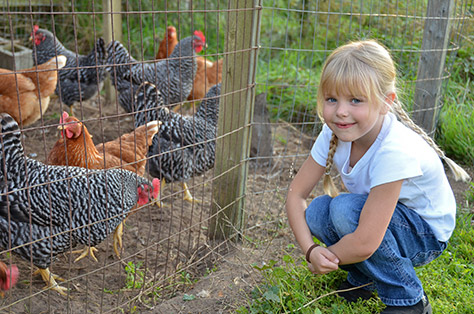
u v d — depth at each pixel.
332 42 7.00
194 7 7.66
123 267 3.00
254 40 2.80
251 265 2.68
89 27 7.13
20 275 2.84
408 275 2.19
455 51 4.65
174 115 3.86
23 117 4.52
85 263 3.05
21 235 2.53
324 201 2.36
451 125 4.48
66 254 3.14
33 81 4.48
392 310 2.20
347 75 1.91
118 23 5.73
